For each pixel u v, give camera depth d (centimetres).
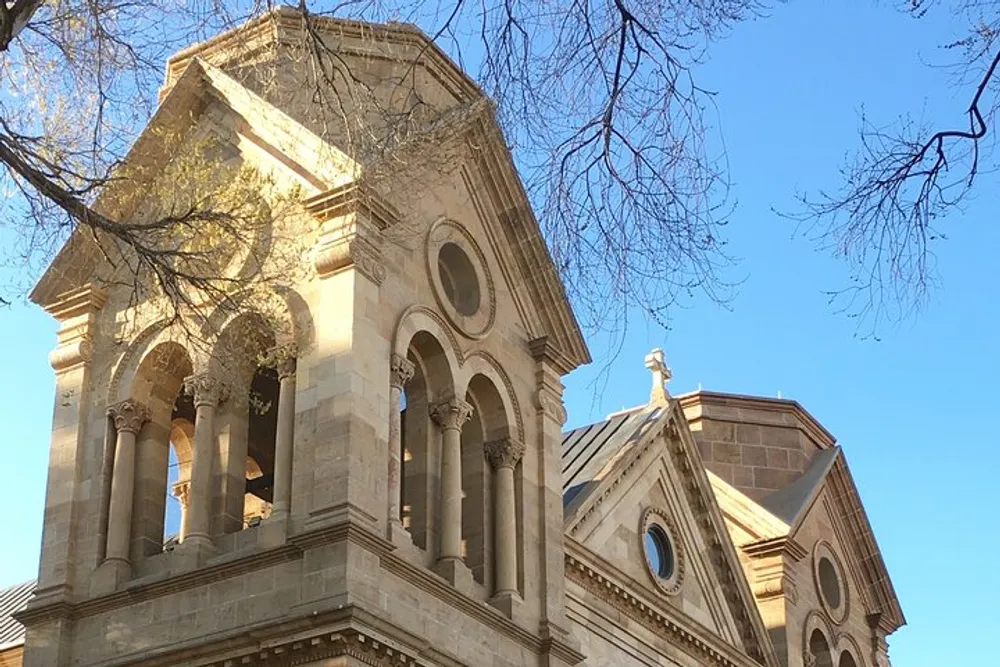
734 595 4853
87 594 3512
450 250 3959
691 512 4819
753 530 5262
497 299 4022
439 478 3678
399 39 2892
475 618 3547
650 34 1948
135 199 3556
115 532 3559
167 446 3725
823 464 5734
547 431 4025
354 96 3108
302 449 3384
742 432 5812
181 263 2998
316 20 2661
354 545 3225
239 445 3569
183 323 3006
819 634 5384
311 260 3550
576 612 4156
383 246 3628
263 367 3738
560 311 4153
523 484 3897
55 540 3597
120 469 3628
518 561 3803
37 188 2398
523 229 4109
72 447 3688
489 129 3844
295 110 3703
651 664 4400
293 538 3256
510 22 1973
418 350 3762
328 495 3281
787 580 5209
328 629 3119
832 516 5725
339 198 3547
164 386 3747
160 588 3403
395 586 3309
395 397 3506
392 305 3600
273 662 3180
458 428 3712
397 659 3216
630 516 4547
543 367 4081
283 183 3650
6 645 4341
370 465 3353
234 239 3166
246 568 3316
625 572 4394
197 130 3784
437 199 3888
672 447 4822
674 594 4603
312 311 3512
